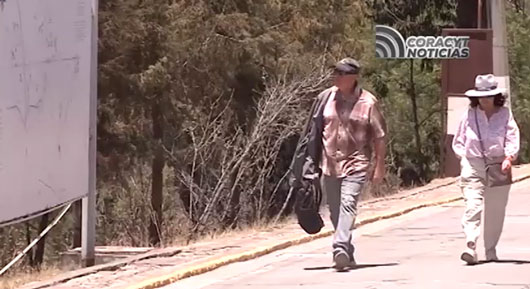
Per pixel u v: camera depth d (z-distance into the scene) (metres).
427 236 22.94
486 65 43.00
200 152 39.03
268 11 50.25
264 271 18.86
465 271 17.69
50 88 19.97
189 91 48.78
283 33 49.72
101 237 42.12
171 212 45.16
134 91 47.12
